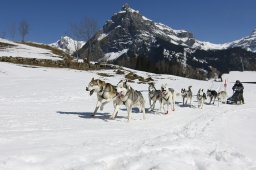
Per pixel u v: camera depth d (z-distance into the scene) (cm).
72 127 1081
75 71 4741
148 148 808
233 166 732
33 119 1205
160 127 1230
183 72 12938
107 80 3878
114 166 691
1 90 2511
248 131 1321
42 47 7969
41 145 770
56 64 5266
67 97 2262
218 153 816
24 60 5069
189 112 1781
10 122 1098
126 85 1316
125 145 834
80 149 750
